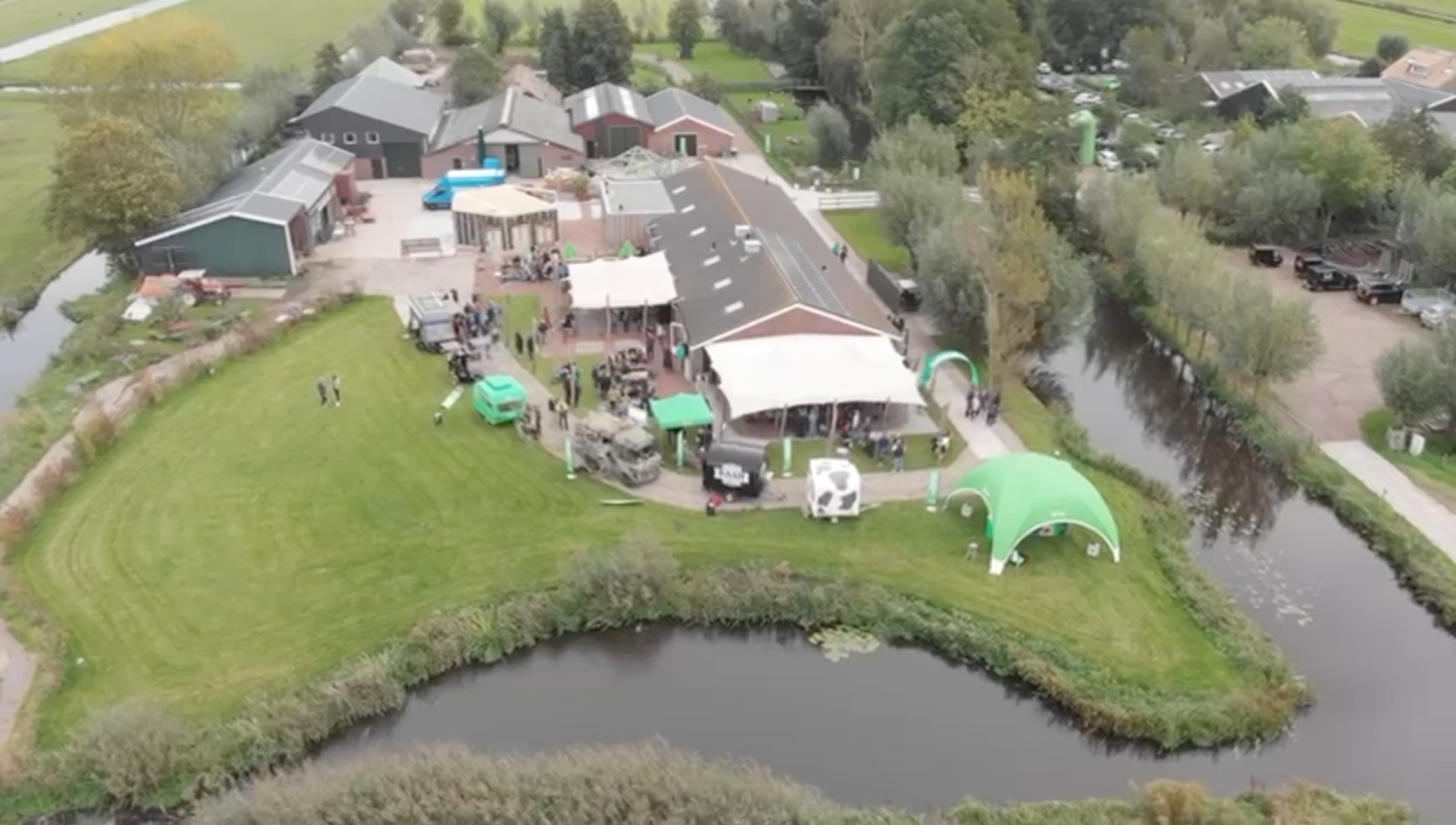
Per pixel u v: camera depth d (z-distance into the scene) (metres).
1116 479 53.12
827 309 58.88
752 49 152.12
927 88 100.06
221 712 37.56
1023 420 57.81
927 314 68.00
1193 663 40.59
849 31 120.31
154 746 35.12
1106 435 60.66
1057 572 45.41
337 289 71.75
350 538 46.72
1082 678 39.66
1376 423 58.16
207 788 35.31
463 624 41.59
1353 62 145.00
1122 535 48.28
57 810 34.44
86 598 42.66
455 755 34.50
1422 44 152.38
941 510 49.31
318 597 43.09
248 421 55.94
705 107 111.44
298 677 39.12
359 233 84.50
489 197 81.56
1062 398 65.00
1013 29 105.50
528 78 117.62
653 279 66.44
